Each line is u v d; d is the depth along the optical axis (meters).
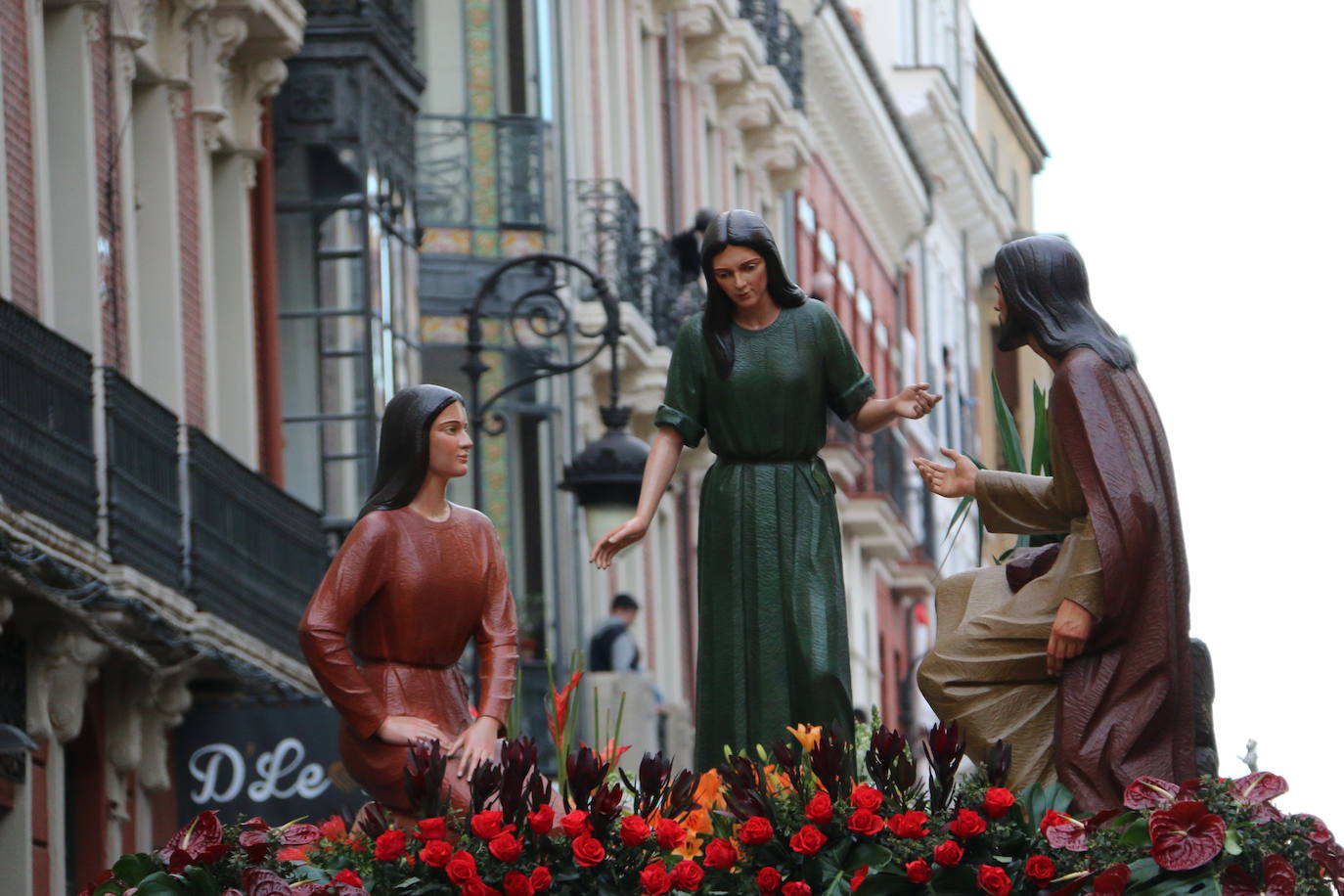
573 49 32.88
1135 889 6.92
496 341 30.70
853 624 45.19
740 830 7.07
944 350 59.69
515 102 30.73
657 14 36.12
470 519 8.04
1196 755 7.94
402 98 26.20
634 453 19.36
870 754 7.21
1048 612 7.52
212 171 23.80
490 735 7.81
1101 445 7.46
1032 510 7.63
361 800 20.34
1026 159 73.25
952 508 55.47
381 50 25.30
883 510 44.38
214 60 22.91
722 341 8.24
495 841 7.04
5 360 17.34
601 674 24.64
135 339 21.08
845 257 48.09
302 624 7.88
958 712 7.58
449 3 30.66
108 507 18.86
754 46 38.78
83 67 20.05
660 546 35.19
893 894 6.98
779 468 8.26
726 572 8.23
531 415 30.77
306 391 25.16
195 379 22.64
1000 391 8.83
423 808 7.31
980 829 6.98
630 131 34.41
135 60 21.27
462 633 7.99
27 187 18.89
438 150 30.55
